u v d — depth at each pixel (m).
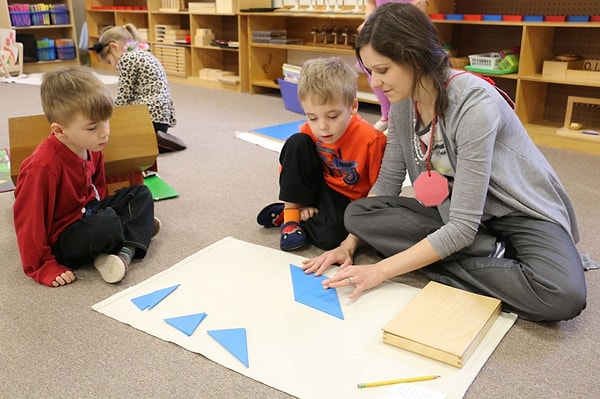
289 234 1.56
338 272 1.31
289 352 1.11
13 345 1.15
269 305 1.27
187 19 5.24
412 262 1.26
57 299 1.33
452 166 1.30
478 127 1.19
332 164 1.60
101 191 1.65
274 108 3.78
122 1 5.98
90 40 5.97
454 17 2.99
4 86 4.67
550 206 1.28
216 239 1.65
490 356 1.11
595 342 1.16
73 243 1.42
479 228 1.34
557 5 2.94
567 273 1.16
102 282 1.41
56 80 1.35
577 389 1.02
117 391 1.02
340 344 1.13
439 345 1.07
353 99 1.48
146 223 1.55
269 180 2.22
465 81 1.22
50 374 1.06
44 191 1.37
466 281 1.29
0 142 2.77
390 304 1.27
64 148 1.41
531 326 1.21
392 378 1.03
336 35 3.91
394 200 1.46
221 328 1.19
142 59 2.62
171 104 2.76
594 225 1.77
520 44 3.12
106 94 1.40
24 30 5.73
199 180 2.22
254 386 1.02
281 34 4.26
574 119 3.03
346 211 1.48
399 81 1.18
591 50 2.89
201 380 1.04
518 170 1.27
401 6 1.17
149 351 1.13
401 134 1.43
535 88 2.97
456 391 0.99
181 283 1.37
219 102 4.00
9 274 1.46
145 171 2.18
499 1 3.14
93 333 1.19
